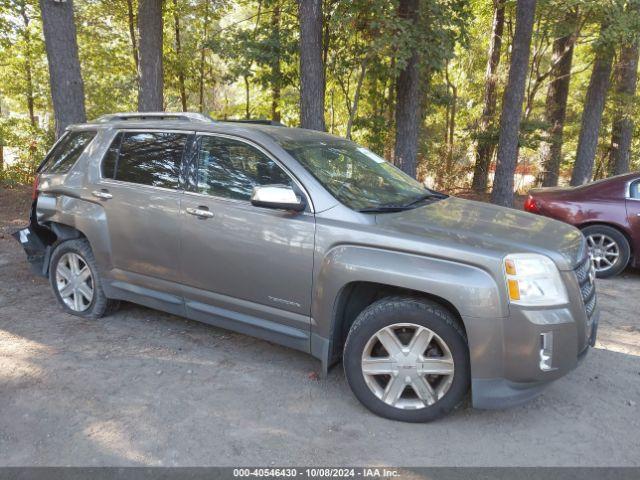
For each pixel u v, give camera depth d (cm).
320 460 280
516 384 295
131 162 430
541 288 291
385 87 1422
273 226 349
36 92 1593
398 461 281
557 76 1584
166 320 472
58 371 370
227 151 384
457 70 1806
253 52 1127
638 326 489
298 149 375
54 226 475
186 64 1658
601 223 647
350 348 324
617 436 310
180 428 306
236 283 370
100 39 1589
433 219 343
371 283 330
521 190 1636
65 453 280
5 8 1311
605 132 1670
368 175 402
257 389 354
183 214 388
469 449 293
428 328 305
